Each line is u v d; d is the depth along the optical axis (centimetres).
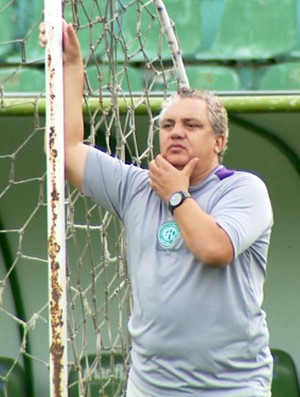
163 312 1309
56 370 1363
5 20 2917
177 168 1357
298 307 2684
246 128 2492
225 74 2891
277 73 2891
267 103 2244
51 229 1380
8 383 2536
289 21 2933
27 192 2627
